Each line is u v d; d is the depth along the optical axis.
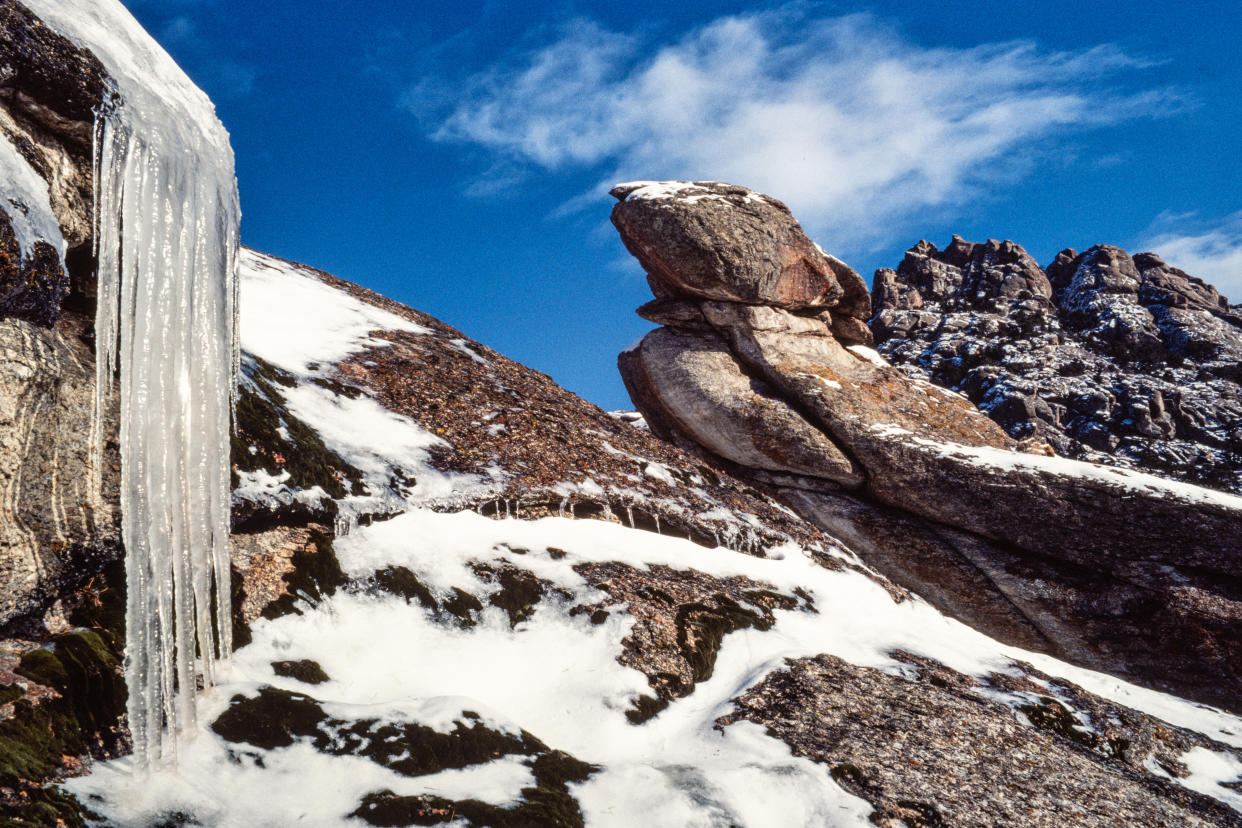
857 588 10.37
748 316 15.13
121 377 4.80
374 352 10.88
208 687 5.24
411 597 7.12
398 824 4.57
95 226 4.70
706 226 14.69
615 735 6.28
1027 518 13.32
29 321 4.73
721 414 14.55
